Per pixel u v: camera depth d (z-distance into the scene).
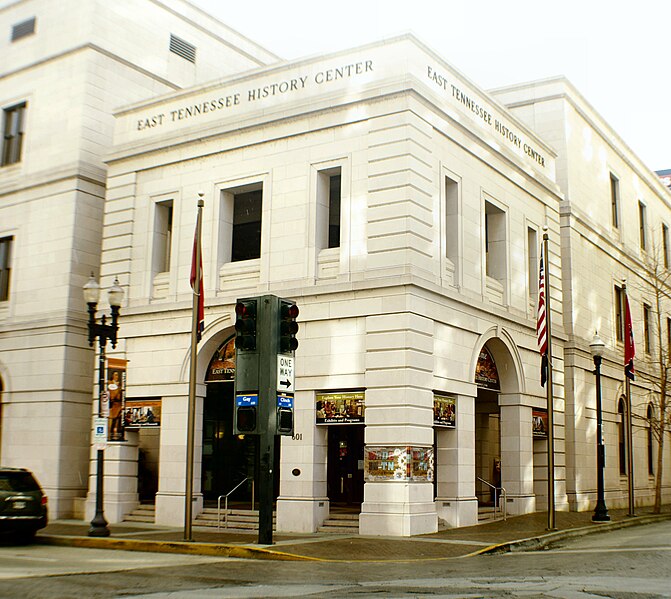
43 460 29.73
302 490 23.47
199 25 37.22
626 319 31.52
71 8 33.00
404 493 21.81
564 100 35.44
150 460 31.59
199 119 28.20
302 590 12.37
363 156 24.38
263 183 26.16
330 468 27.22
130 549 20.02
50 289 30.97
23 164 33.22
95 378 28.36
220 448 29.27
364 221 23.98
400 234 23.20
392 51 24.58
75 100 31.89
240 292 26.02
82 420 30.33
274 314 19.52
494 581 13.34
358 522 22.86
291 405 19.70
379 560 17.23
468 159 26.95
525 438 28.59
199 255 21.66
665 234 49.69
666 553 17.72
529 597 11.18
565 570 14.98
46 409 30.06
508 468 28.23
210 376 26.69
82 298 30.73
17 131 34.12
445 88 26.12
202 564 16.50
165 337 27.17
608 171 40.62
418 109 24.23
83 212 31.16
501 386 28.70
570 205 34.31
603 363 36.88
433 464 23.30
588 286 35.94
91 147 31.66
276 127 26.11
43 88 33.22
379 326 23.00
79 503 28.70
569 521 26.38
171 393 26.62
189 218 27.64
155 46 34.91
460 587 12.49
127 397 27.64
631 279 42.56
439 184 25.08
